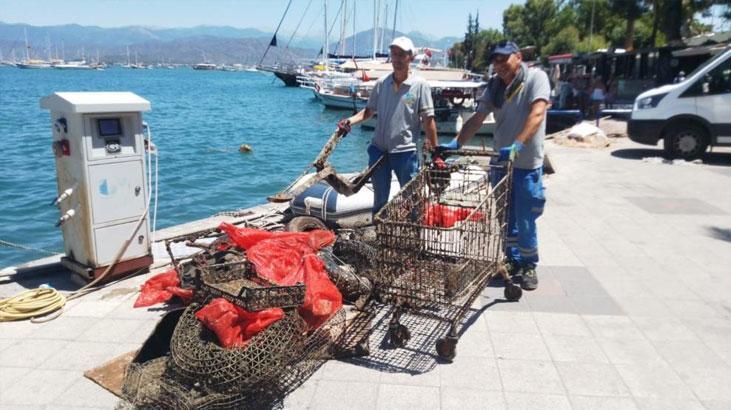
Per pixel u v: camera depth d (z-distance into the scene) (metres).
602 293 5.30
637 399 3.63
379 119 5.83
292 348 3.72
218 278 4.29
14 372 4.02
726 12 30.47
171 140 27.75
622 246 6.70
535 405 3.58
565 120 27.61
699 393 3.70
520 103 4.96
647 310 4.93
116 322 4.77
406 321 4.77
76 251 5.55
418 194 4.79
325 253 5.09
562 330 4.57
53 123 5.37
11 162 19.28
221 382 3.41
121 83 105.38
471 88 35.12
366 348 4.16
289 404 3.60
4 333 4.59
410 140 5.73
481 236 4.48
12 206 13.40
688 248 6.62
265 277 4.31
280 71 93.25
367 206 7.24
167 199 14.76
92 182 5.25
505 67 4.88
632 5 36.06
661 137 12.85
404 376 3.92
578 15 57.88
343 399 3.65
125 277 5.71
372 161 5.99
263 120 39.81
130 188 5.54
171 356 3.62
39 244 10.71
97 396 3.71
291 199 7.85
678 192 9.63
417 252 4.16
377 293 4.27
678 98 12.44
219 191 15.95
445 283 4.06
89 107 5.04
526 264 5.35
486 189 5.16
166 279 5.04
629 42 40.34
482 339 4.43
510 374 3.93
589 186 10.18
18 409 3.58
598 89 25.91
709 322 4.70
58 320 4.81
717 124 12.18
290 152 24.92
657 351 4.23
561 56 41.59
